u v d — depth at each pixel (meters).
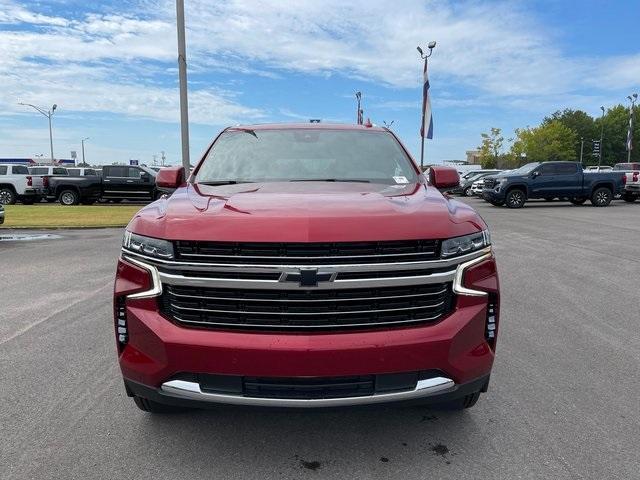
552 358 4.41
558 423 3.31
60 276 7.74
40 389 3.80
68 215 18.23
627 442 3.07
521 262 8.85
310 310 2.51
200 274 2.55
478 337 2.71
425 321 2.62
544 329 5.19
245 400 2.56
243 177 3.75
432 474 2.77
